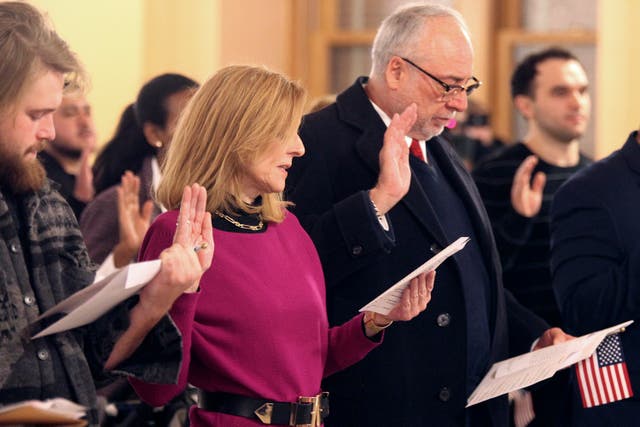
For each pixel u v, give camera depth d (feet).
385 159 14.87
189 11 37.86
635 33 35.14
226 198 13.17
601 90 35.65
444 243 15.51
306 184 15.66
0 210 11.09
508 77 43.47
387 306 13.25
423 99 15.56
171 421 18.30
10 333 10.94
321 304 13.57
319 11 44.27
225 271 12.80
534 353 15.53
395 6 43.96
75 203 22.11
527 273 22.30
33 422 10.28
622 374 16.52
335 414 15.38
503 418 16.07
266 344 12.77
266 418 12.72
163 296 11.16
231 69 13.37
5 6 11.34
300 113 13.25
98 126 33.65
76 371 11.34
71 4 32.71
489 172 23.72
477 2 43.29
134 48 34.42
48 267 11.43
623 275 16.84
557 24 43.16
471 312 15.81
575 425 17.34
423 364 15.40
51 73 11.14
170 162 13.35
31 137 11.09
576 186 17.47
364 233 14.71
